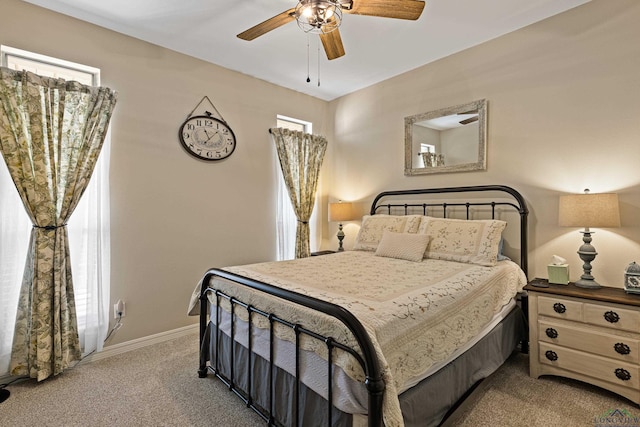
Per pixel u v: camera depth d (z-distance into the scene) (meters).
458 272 2.16
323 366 1.34
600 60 2.31
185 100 3.00
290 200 3.81
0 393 1.97
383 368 1.12
